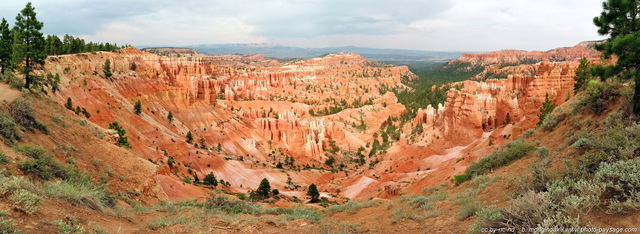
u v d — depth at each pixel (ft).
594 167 39.42
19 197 31.14
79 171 62.23
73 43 353.72
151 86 351.05
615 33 58.85
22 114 65.92
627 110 55.42
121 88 302.45
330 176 329.93
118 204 57.93
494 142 220.02
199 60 629.51
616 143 42.39
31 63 118.83
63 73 227.20
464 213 40.57
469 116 349.61
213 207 60.44
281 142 405.18
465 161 177.78
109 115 227.20
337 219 59.41
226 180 254.06
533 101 275.39
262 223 45.68
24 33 114.62
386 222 48.34
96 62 301.63
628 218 26.73
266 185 187.93
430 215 45.11
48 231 28.63
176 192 120.67
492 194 50.01
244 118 434.30
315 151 400.26
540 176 42.91
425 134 402.31
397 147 398.62
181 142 265.34
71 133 77.61
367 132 519.60
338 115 552.00
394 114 596.29
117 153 82.33
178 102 360.48
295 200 199.52
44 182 48.52
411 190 138.62
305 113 612.29
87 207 40.11
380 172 295.28
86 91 237.04
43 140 65.41
